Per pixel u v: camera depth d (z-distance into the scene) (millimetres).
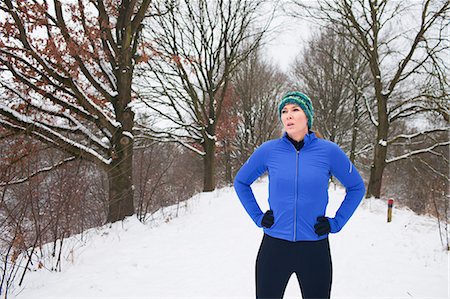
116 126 8305
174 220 8773
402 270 4664
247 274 4574
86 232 7094
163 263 5102
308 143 2406
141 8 8383
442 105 12352
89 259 5316
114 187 8203
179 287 4184
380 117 14211
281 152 2438
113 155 8094
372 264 4926
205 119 18234
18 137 5906
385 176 26359
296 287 4000
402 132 25203
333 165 2369
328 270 2381
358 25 13516
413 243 5977
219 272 4676
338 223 2361
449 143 13391
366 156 27984
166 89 15703
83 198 6348
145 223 8289
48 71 7410
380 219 8391
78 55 7715
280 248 2398
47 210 5449
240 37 17078
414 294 3893
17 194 4992
